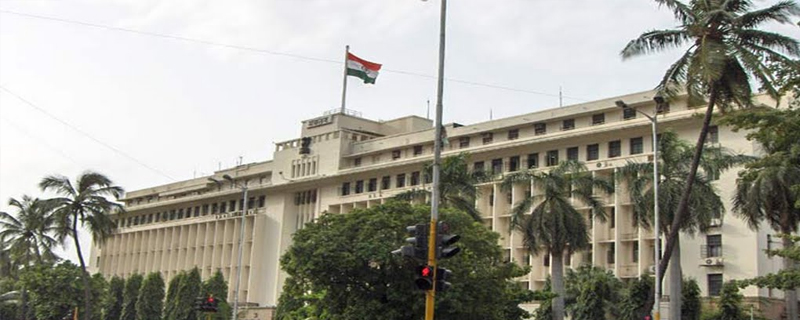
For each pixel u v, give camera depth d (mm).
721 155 46938
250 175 105500
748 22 39031
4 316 94125
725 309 52969
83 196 72875
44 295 80875
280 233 97375
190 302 88438
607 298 57719
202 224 109938
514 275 43688
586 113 70812
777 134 32531
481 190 76625
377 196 85562
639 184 47594
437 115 29359
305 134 98500
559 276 51281
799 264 41406
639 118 67312
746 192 43531
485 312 39875
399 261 37594
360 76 85188
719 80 38594
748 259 58125
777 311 57000
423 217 39719
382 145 88625
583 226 51375
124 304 97188
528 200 52562
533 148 73312
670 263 49125
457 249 24719
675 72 40094
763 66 36875
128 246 123125
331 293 39938
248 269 100938
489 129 77688
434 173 28656
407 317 38219
